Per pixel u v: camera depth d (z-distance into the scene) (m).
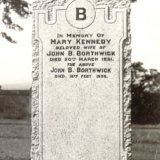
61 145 4.72
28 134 9.14
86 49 4.70
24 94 11.79
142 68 11.82
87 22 4.70
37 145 4.75
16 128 9.84
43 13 4.73
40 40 4.73
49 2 4.73
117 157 4.69
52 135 4.73
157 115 11.35
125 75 4.70
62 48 4.72
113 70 4.69
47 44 4.73
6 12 11.11
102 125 4.69
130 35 4.70
